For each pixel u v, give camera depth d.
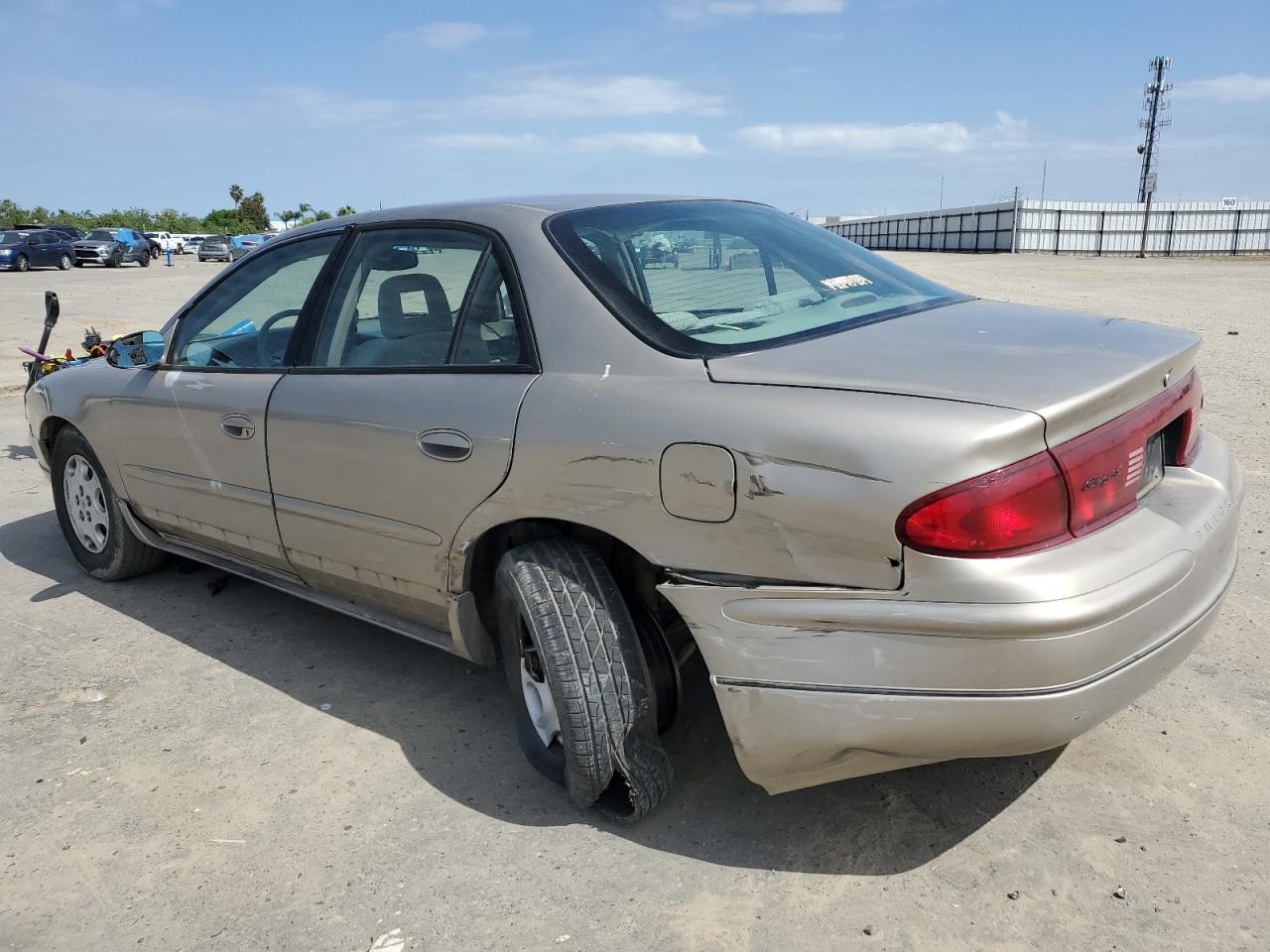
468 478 2.80
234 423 3.58
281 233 3.80
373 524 3.14
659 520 2.42
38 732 3.35
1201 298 16.70
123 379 4.18
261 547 3.68
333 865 2.62
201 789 2.99
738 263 3.01
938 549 2.06
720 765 2.97
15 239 35.47
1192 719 3.10
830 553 2.17
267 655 3.88
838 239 3.56
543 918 2.40
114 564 4.57
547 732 2.88
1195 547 2.35
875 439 2.12
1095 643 2.09
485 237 3.01
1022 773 2.87
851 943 2.27
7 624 4.25
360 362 3.25
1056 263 34.12
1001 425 2.06
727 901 2.42
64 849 2.74
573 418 2.57
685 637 2.86
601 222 3.01
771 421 2.26
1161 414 2.49
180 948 2.36
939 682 2.11
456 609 2.99
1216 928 2.26
